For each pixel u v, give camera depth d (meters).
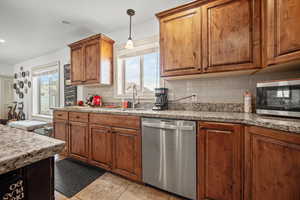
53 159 0.60
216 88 1.85
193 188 1.36
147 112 1.64
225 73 1.59
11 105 5.26
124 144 1.76
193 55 1.62
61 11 2.12
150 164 1.58
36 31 2.73
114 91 2.72
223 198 1.25
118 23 2.44
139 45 2.43
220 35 1.47
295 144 0.84
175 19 1.72
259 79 1.63
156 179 1.55
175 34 1.72
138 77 2.55
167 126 1.45
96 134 2.01
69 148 2.34
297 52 0.97
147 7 2.02
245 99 1.62
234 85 1.75
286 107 1.12
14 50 3.76
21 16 2.24
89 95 3.07
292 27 1.00
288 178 0.88
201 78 1.95
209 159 1.30
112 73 2.70
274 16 1.12
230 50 1.43
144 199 1.46
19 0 1.87
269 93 1.23
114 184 1.71
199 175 1.34
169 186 1.48
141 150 1.65
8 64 5.17
